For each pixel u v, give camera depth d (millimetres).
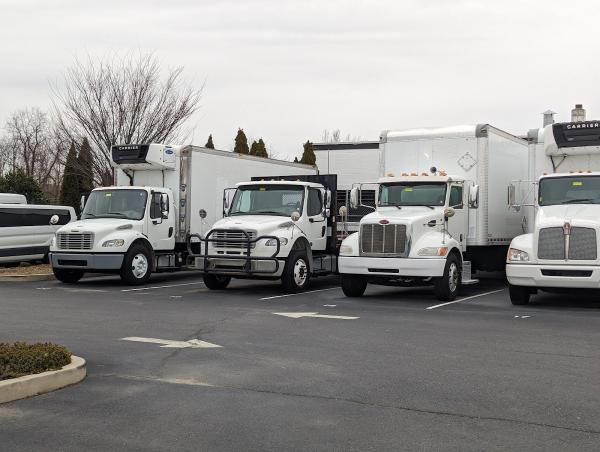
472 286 18688
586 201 14562
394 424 6000
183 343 9773
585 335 10500
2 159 61125
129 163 19922
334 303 14586
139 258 18469
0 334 10453
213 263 16375
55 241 18312
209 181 20469
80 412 6336
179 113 29781
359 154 36969
